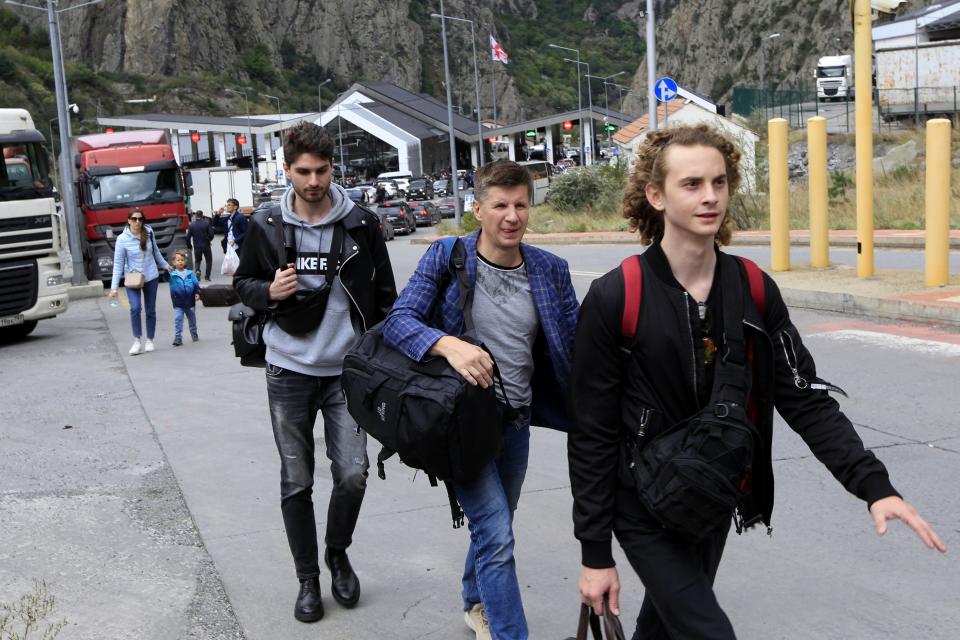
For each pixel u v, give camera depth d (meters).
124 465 7.35
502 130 105.75
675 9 183.50
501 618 3.54
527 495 6.22
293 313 4.41
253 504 6.31
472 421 3.33
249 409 9.09
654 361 2.75
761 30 161.38
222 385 10.34
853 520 5.51
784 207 14.70
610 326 2.78
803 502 5.84
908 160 30.16
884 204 23.33
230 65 192.25
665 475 2.69
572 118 105.12
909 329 10.73
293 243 4.44
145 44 182.50
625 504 2.83
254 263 4.50
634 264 2.81
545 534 5.54
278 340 4.51
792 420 2.83
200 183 52.28
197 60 186.25
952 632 4.18
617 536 2.86
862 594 4.59
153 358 12.45
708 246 2.79
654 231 3.01
